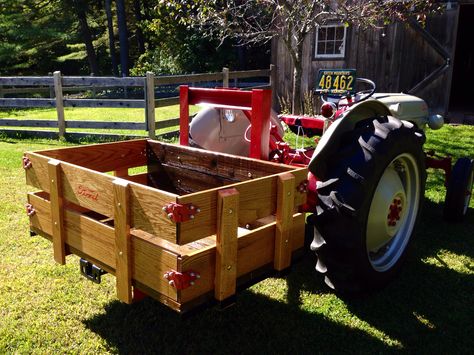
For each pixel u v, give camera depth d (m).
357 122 2.82
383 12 6.43
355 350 2.34
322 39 10.12
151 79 7.39
